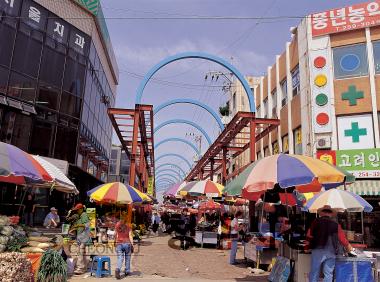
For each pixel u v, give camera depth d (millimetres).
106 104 36344
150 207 34000
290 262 8734
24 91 20219
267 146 26109
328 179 7754
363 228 17359
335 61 18531
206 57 26359
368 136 17188
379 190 15805
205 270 11320
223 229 18438
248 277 10219
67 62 23719
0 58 18781
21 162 7449
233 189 8633
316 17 19219
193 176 52781
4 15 19109
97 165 34094
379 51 17719
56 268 7465
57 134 22453
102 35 29656
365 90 17594
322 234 7539
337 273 7738
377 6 17875
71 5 24391
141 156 32844
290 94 21672
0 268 6312
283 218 13023
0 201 18266
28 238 8727
